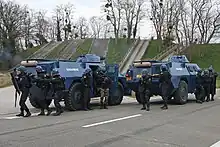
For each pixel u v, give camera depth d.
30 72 12.95
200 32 63.75
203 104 16.41
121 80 16.17
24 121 10.37
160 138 7.88
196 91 17.58
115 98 15.75
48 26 84.81
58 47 70.44
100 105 15.27
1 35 61.50
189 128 9.31
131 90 16.81
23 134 8.19
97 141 7.45
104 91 14.18
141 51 63.47
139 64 15.41
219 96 22.31
